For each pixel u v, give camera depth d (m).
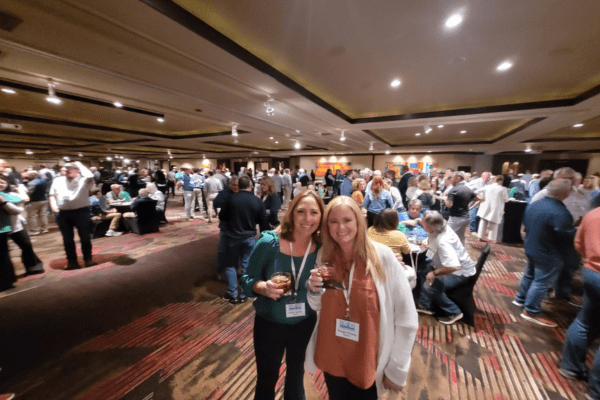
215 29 2.44
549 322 2.22
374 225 2.12
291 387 1.16
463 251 2.22
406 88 4.16
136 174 8.77
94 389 1.57
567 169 2.90
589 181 3.52
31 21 2.04
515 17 2.21
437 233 2.16
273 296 0.94
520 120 6.55
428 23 2.33
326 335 0.94
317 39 2.66
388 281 0.90
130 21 2.10
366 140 9.78
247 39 2.70
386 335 0.89
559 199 2.08
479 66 3.26
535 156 12.93
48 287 2.90
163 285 2.97
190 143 11.20
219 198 2.77
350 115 6.10
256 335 1.13
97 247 4.36
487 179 5.44
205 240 4.80
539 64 3.16
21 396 1.51
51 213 6.84
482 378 1.67
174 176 11.69
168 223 6.24
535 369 1.75
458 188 3.79
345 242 0.90
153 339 2.04
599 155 11.33
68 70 3.12
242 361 1.82
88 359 1.82
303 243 1.08
